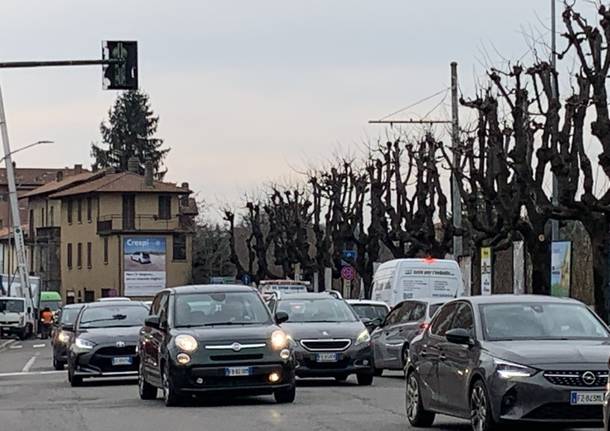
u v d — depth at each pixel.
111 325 29.28
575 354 15.09
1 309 73.56
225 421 18.67
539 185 36.72
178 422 18.70
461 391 16.03
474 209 42.44
